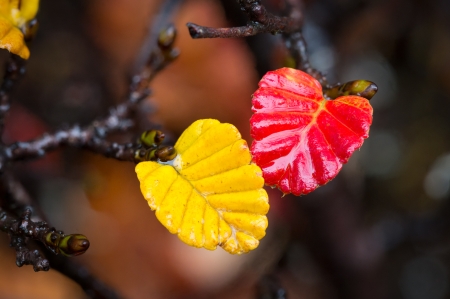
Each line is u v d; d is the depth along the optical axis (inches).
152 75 7.2
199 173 5.4
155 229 14.1
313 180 5.4
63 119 14.6
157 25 8.1
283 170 5.4
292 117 5.4
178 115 14.7
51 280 13.6
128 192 14.2
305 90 5.5
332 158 5.4
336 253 10.6
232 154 5.3
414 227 12.2
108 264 13.5
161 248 13.9
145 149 5.8
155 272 13.7
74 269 6.9
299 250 11.4
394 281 14.0
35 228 5.5
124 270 13.6
